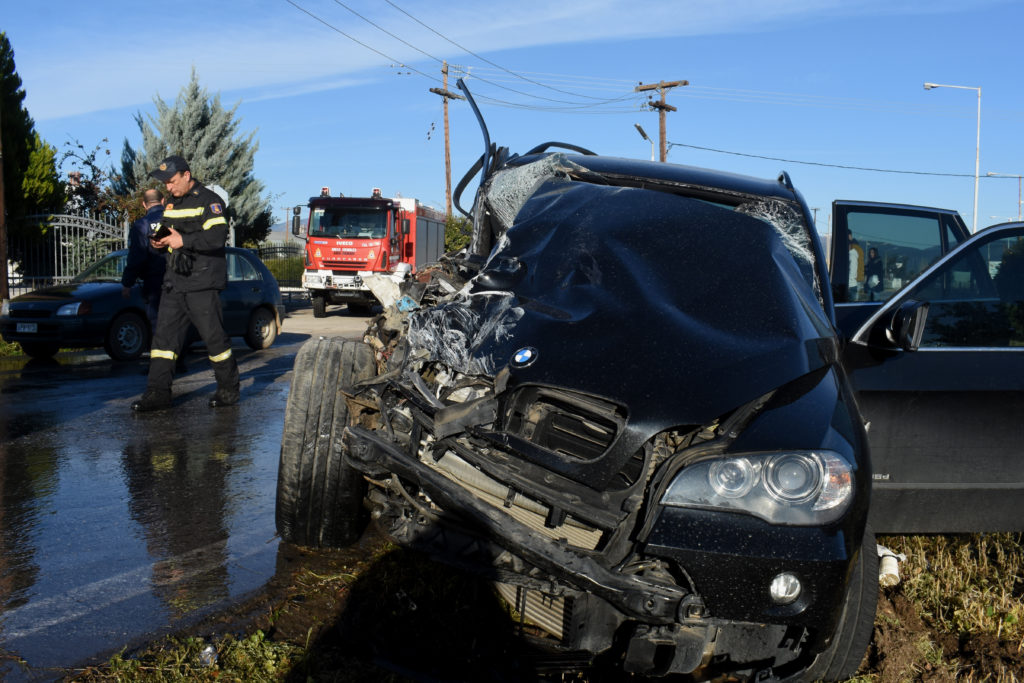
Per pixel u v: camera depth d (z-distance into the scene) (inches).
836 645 118.1
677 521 101.2
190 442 243.8
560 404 114.7
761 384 111.2
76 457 224.1
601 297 128.3
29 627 124.7
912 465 147.7
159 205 355.6
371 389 133.0
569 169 175.5
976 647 137.7
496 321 129.4
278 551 157.2
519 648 121.0
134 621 127.7
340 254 814.5
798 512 101.4
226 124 1235.9
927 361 147.0
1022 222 158.4
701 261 135.9
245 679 111.7
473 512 107.0
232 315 472.7
